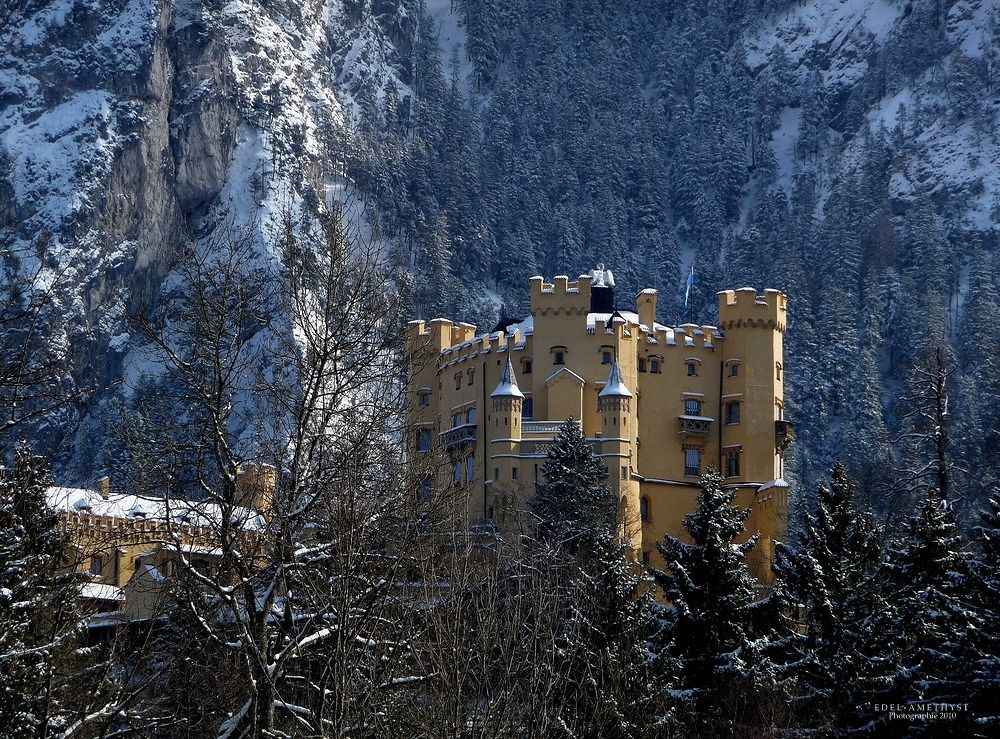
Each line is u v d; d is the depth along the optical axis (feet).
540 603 216.54
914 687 283.38
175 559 180.55
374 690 169.78
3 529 181.47
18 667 166.71
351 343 189.98
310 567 180.96
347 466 181.47
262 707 164.55
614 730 228.22
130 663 180.34
